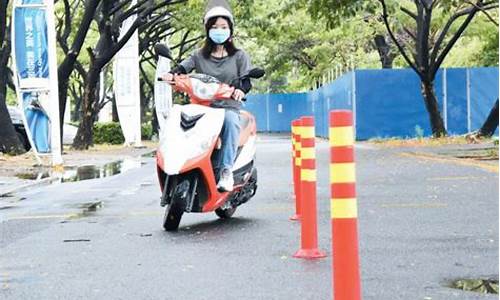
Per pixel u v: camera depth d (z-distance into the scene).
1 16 24.50
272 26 35.53
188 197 9.08
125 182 16.69
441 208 10.55
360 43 44.50
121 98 36.06
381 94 33.53
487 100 33.81
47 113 21.36
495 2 27.14
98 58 31.34
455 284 6.04
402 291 5.82
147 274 6.76
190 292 6.03
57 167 21.06
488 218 9.48
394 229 8.83
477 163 17.94
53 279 6.64
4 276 6.81
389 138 32.69
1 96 24.45
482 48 38.41
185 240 8.59
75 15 38.53
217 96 9.44
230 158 9.34
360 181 14.76
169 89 39.31
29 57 21.28
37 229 9.80
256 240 8.44
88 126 32.59
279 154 26.22
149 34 41.56
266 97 63.69
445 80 33.62
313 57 48.19
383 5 26.34
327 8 22.62
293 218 9.98
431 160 19.73
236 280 6.40
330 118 4.35
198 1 29.47
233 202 9.96
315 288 6.04
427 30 28.75
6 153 24.39
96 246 8.34
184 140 9.13
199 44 45.59
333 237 4.32
